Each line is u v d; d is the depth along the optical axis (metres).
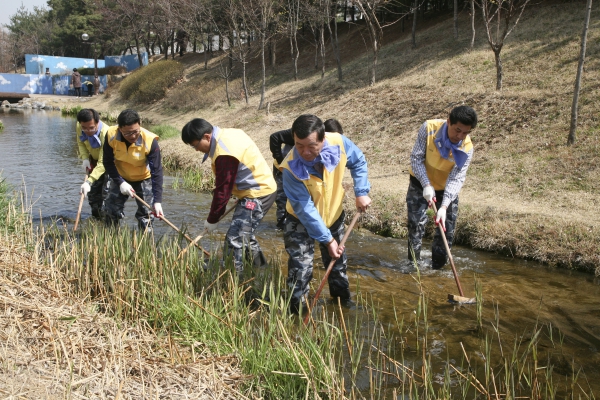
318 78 18.44
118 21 35.94
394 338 3.94
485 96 10.70
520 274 5.30
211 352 3.48
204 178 9.68
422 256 5.90
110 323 3.67
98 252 4.65
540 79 10.66
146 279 4.25
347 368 3.51
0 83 37.88
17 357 3.03
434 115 10.89
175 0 23.28
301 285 4.20
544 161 7.85
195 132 4.44
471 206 6.73
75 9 45.09
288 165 3.77
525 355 3.67
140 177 6.12
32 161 12.15
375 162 9.80
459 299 4.53
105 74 39.03
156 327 3.79
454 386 3.33
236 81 22.36
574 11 13.59
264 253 5.93
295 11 20.09
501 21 15.08
